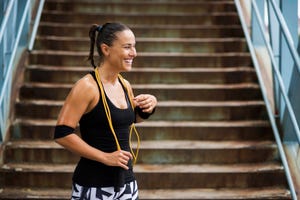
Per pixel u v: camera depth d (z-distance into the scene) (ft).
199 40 23.18
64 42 22.91
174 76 21.30
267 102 19.12
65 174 16.43
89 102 9.96
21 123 18.35
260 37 22.76
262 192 16.37
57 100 20.16
